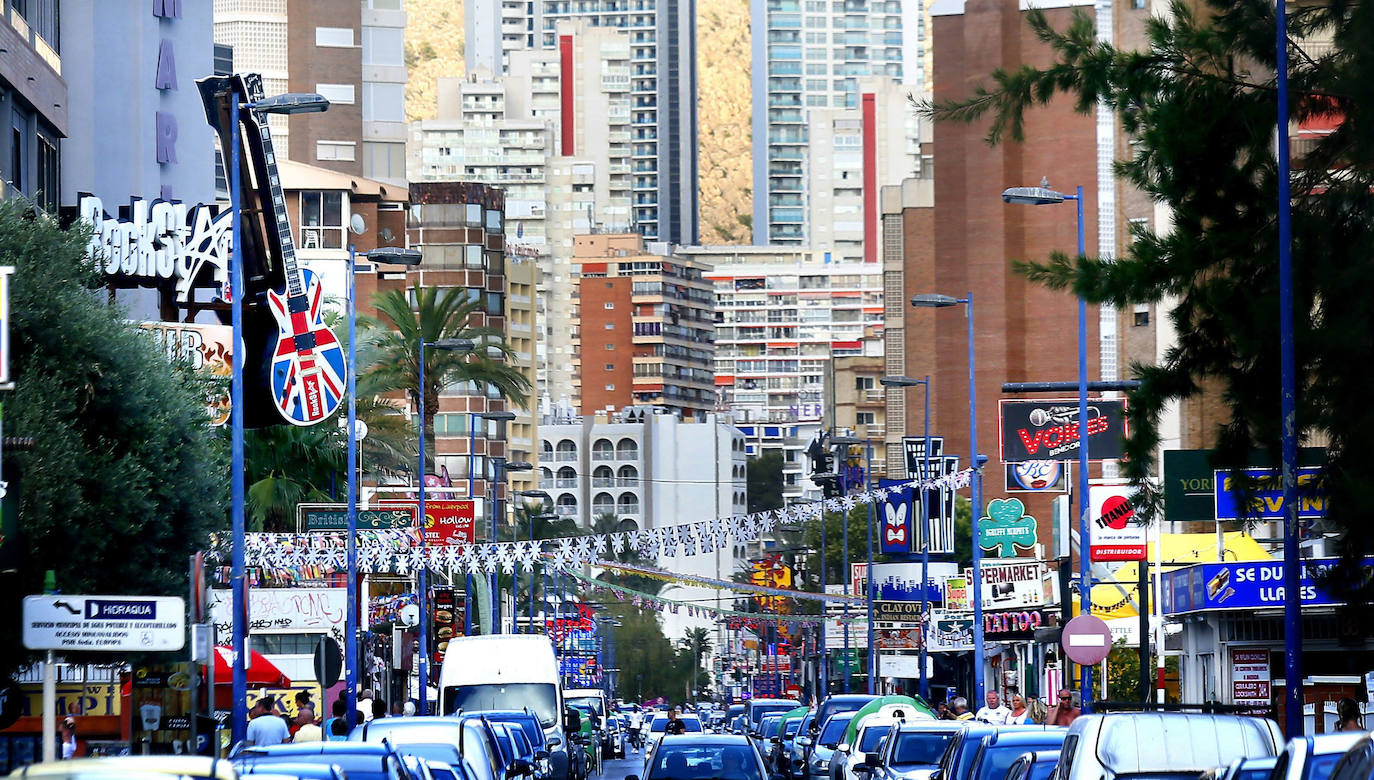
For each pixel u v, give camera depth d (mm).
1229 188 62875
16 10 109562
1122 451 65250
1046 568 152500
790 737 121250
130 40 164375
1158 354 189625
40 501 66688
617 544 108312
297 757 42938
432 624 171000
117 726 93000
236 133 83688
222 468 84625
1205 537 121438
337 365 112000
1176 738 44594
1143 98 64875
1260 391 62656
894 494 191875
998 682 185500
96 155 162250
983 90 67938
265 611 119812
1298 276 60688
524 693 100500
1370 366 59406
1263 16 63781
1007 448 118188
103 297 79500
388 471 199625
